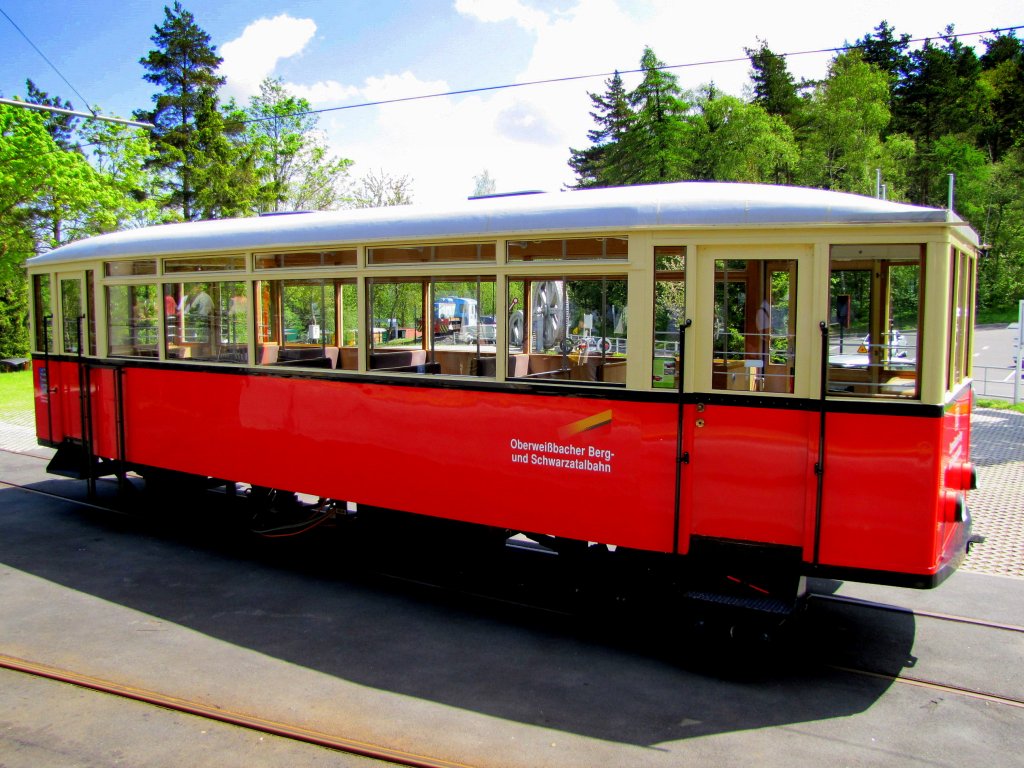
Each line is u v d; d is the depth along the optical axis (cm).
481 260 535
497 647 496
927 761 363
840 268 434
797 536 444
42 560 679
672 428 465
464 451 547
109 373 791
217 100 3319
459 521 570
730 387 457
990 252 4209
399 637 511
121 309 783
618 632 523
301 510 712
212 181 2814
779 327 447
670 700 424
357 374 598
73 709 411
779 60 4409
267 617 546
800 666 470
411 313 632
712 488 460
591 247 488
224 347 689
